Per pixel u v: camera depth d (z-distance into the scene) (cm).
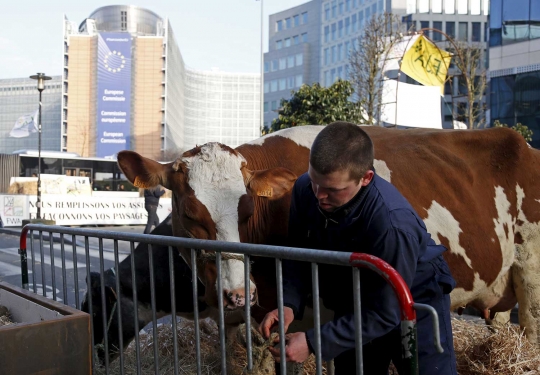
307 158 346
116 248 279
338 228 218
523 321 398
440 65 1758
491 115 2817
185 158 290
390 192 214
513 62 2727
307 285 241
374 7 6172
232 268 260
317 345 193
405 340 166
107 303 367
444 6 5672
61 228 318
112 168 2308
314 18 7531
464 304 380
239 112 10119
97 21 7600
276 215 321
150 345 418
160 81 6550
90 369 228
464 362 378
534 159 408
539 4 2642
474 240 357
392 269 168
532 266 394
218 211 269
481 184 383
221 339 226
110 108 6097
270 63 8162
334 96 1320
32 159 2159
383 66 1739
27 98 9156
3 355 203
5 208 1777
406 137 385
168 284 365
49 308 258
